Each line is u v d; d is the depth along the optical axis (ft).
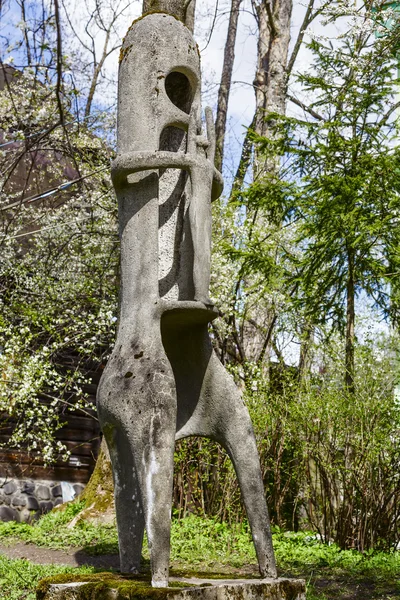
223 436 15.15
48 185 47.37
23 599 21.08
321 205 34.17
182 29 16.46
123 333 14.93
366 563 28.04
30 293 41.14
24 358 35.19
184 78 17.02
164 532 13.37
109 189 42.45
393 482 31.71
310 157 35.96
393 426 32.32
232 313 42.42
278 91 55.01
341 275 35.37
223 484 34.14
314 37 36.50
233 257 38.04
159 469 13.53
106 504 35.50
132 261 15.23
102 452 36.86
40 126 37.40
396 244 34.12
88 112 46.01
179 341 15.67
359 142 34.42
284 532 34.24
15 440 37.63
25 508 43.29
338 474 32.71
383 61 36.17
